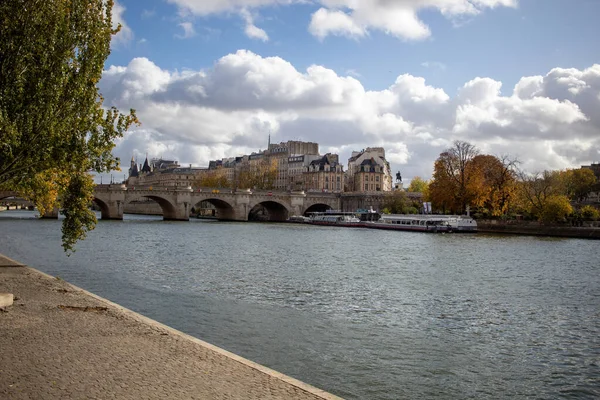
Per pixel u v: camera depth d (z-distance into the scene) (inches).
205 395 577.6
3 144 1052.5
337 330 1223.5
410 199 7386.8
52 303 1090.7
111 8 1195.3
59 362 681.6
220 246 3228.3
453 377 942.4
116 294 1585.9
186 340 815.7
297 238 4065.0
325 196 7770.7
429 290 1766.7
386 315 1387.8
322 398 579.8
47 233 3799.2
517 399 856.9
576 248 3351.4
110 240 3452.3
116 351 741.3
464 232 5113.2
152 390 587.8
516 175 5064.0
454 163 5246.1
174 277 1934.1
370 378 925.8
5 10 1047.6
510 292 1755.7
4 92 1068.5
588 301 1619.1
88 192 1728.6
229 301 1515.7
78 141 1206.3
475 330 1255.5
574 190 7263.8
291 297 1594.5
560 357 1062.4
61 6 1091.3
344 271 2182.6
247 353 1035.3
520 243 3747.5
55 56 1095.6
